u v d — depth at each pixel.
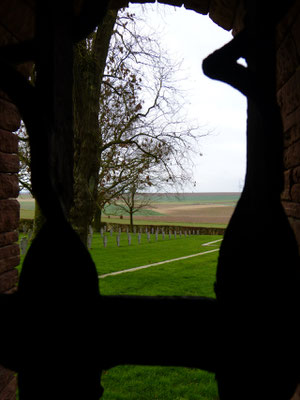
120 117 13.55
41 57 0.97
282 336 0.84
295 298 0.86
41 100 0.93
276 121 0.90
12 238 2.89
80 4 2.14
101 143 13.12
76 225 9.12
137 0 3.57
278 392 0.85
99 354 0.89
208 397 4.82
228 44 0.98
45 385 0.86
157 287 10.48
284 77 2.29
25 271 0.90
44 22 0.98
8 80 0.88
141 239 28.38
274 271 0.87
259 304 0.86
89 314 0.88
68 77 1.04
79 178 9.31
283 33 2.11
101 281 11.23
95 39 9.88
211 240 28.56
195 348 0.88
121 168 15.12
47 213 0.89
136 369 5.77
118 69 11.66
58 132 0.96
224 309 0.89
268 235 0.88
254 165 0.94
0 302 0.91
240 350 0.86
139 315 0.88
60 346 0.86
